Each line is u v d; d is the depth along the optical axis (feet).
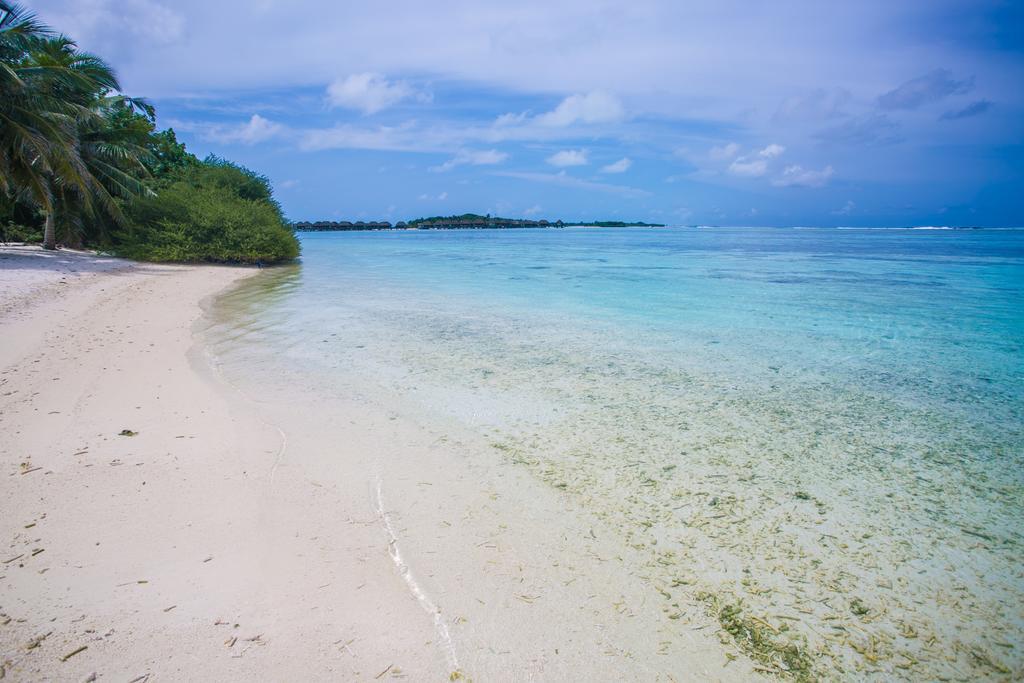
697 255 123.44
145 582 9.04
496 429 16.63
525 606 8.95
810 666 7.98
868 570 10.19
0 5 56.39
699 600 9.29
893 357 26.63
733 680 7.69
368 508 11.80
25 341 26.32
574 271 78.59
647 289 55.21
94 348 25.80
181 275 65.46
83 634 7.81
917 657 8.19
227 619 8.27
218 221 82.33
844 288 56.29
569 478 13.51
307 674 7.29
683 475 13.79
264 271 77.46
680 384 21.62
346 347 27.40
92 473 12.94
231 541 10.35
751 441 16.03
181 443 14.94
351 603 8.79
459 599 9.04
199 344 27.63
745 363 25.08
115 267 67.77
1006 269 80.89
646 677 7.64
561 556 10.35
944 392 21.07
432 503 12.13
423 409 18.29
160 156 115.44
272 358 24.94
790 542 11.00
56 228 81.92
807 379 22.63
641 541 10.92
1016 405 19.53
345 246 179.11
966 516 12.07
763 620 8.87
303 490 12.50
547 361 24.95
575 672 7.64
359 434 16.02
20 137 57.47
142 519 10.98
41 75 60.03
